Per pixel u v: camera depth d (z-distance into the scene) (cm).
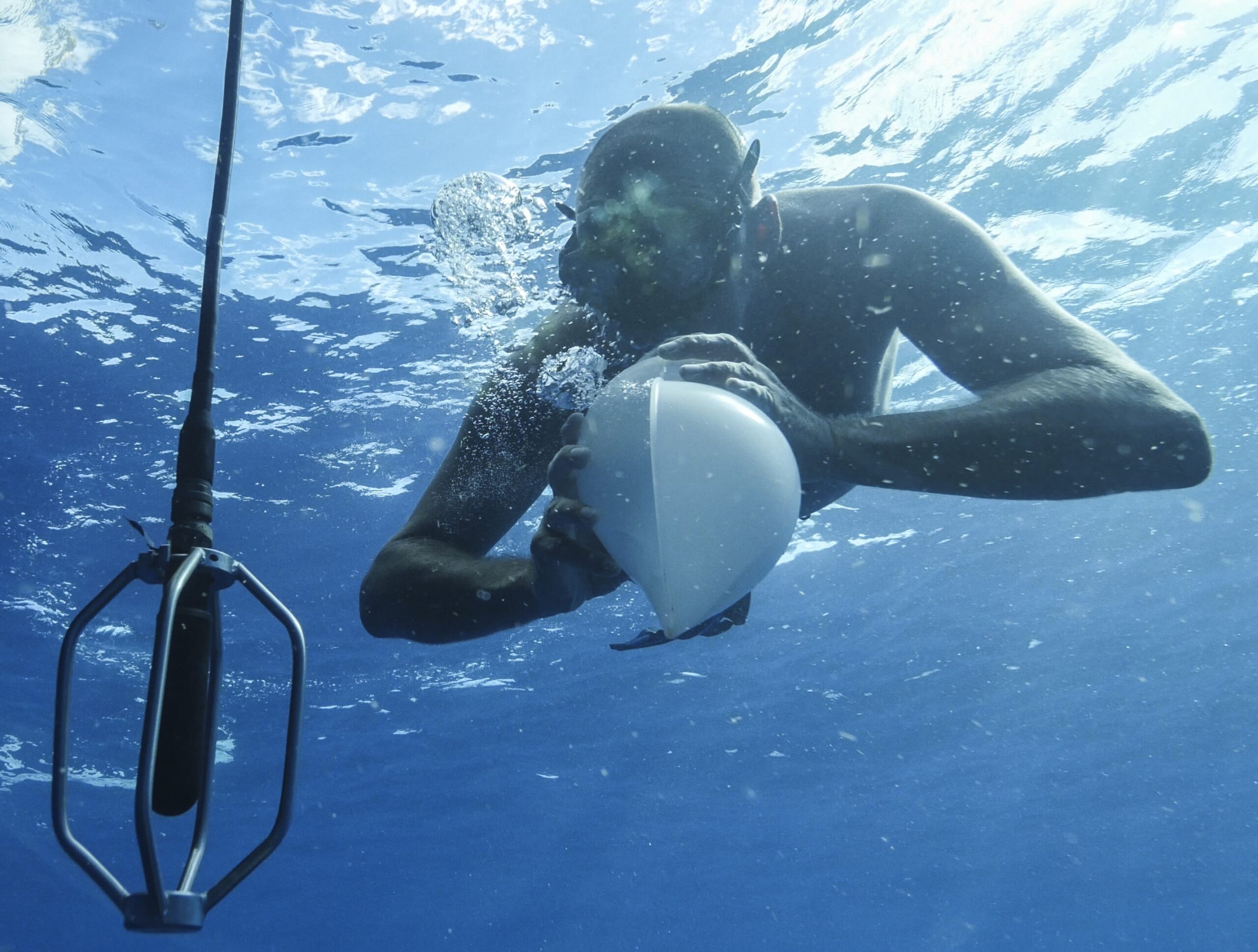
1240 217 784
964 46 606
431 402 956
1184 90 651
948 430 171
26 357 883
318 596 1349
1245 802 2889
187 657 117
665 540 153
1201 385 1097
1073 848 3341
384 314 835
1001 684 2005
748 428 156
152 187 693
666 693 1912
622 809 2672
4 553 1233
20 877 3061
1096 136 676
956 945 5219
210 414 136
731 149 187
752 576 160
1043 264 832
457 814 2625
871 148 658
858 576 1510
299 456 1050
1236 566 1557
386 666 1659
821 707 2055
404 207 704
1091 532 1426
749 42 598
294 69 623
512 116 635
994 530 1400
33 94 621
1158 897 4169
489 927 4319
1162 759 2489
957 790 2662
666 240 181
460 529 226
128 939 4112
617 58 611
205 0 591
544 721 2008
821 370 218
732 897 3906
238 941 4438
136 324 844
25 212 720
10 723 1897
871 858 3347
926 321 208
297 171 679
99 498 1104
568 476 161
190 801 118
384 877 3344
